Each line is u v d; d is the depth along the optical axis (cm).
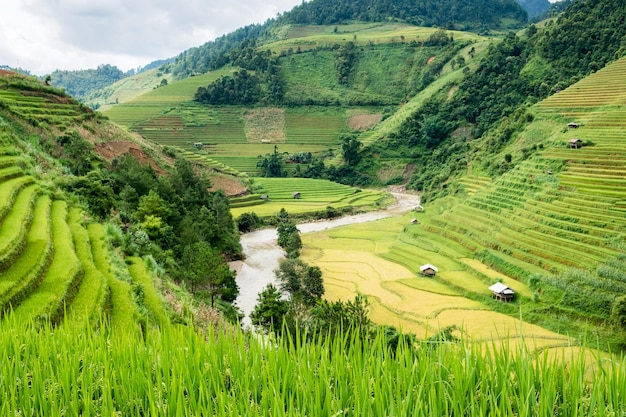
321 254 7412
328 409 470
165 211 5269
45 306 2202
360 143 15438
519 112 10575
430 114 16250
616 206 5762
